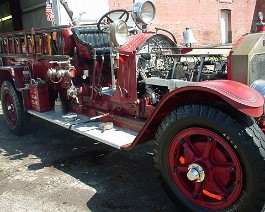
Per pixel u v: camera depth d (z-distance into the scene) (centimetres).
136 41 365
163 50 384
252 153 237
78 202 319
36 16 1127
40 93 472
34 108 488
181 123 271
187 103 288
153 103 354
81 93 430
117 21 347
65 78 436
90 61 427
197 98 282
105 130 378
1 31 1473
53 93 488
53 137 518
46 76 473
